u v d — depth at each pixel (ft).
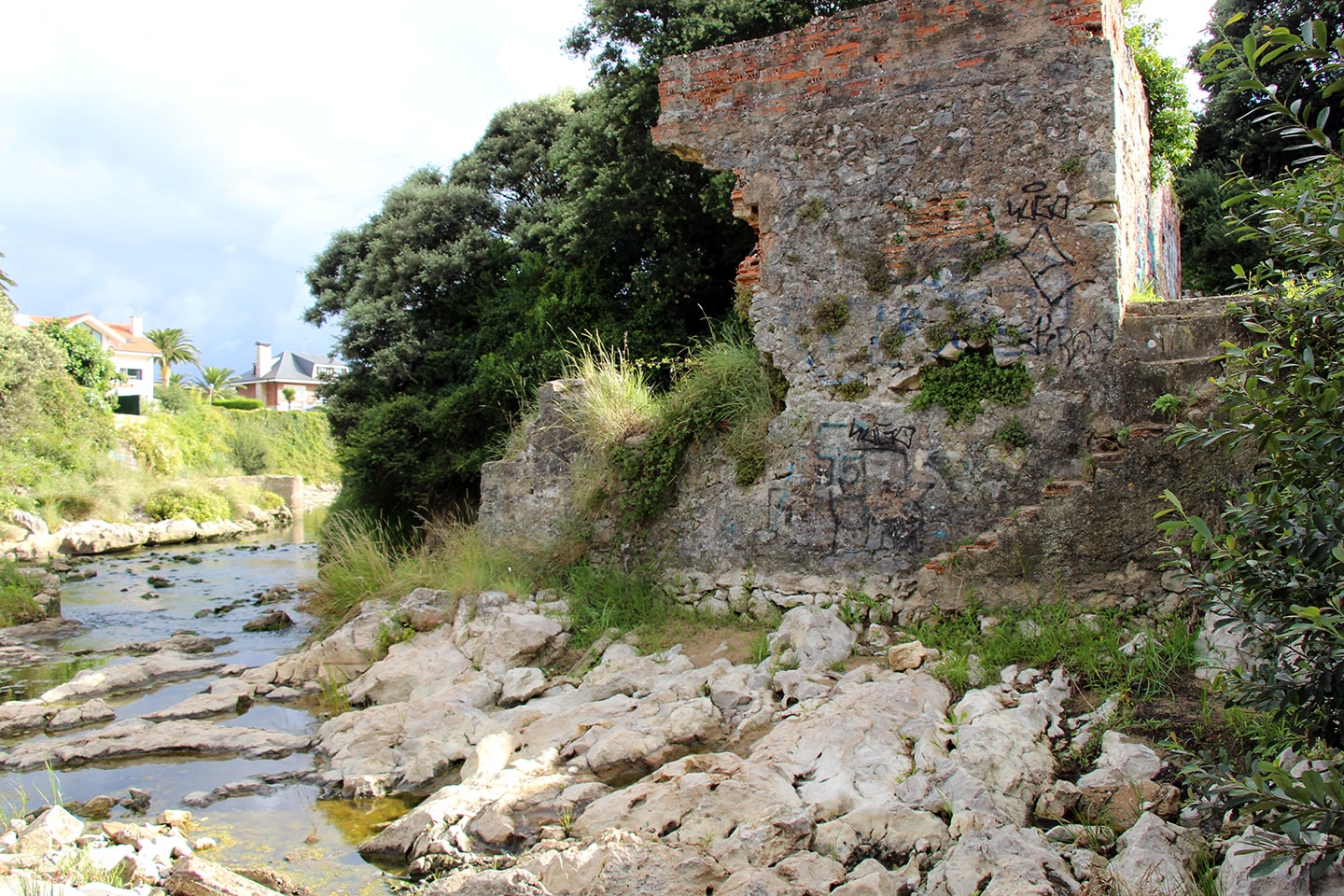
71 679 32.89
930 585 25.99
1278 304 15.62
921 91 27.32
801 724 21.11
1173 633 21.93
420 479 48.16
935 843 16.38
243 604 50.85
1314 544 12.26
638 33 47.32
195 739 25.62
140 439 114.83
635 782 20.70
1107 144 25.11
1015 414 25.75
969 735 18.98
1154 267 40.96
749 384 30.22
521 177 65.46
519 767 21.62
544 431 34.99
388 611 33.01
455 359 56.75
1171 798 16.58
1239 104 60.18
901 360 27.35
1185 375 23.94
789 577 28.58
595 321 49.03
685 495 30.86
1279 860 11.64
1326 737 12.78
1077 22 25.61
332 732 25.85
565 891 16.15
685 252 47.57
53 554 74.18
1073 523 24.38
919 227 27.22
